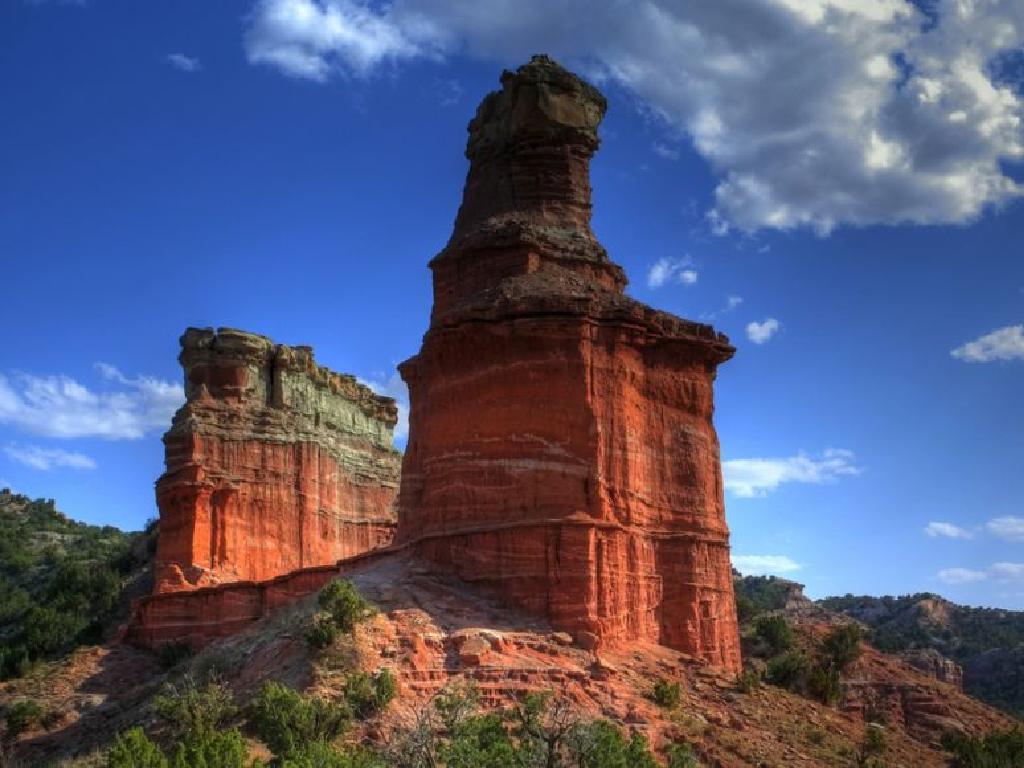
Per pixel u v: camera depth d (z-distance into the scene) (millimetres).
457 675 39312
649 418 49500
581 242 53281
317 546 91000
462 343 49094
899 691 64438
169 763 31891
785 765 38656
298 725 34625
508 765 30250
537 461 46375
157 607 67375
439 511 48281
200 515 80250
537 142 54875
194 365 88312
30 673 67812
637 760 31766
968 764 48219
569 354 47219
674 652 46688
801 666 57688
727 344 52531
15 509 158000
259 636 47125
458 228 55906
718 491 51531
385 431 107750
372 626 41188
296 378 93375
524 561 44625
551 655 41531
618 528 45688
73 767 41500
